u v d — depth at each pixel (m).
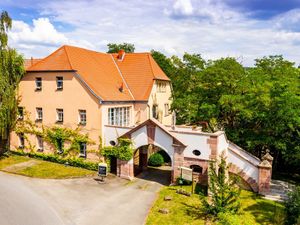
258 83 27.45
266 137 28.17
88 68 32.31
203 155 24.81
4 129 32.16
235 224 18.52
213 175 20.39
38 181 26.50
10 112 32.41
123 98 32.47
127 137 27.70
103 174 26.97
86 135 29.89
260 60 34.69
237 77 30.28
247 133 29.66
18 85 33.56
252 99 27.38
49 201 22.14
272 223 19.48
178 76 39.00
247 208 21.78
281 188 26.36
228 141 27.45
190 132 25.19
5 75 31.41
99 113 28.98
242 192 25.12
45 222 18.84
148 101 34.50
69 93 30.47
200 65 35.84
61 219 19.33
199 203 22.11
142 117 34.62
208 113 29.78
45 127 32.34
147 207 21.53
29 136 33.66
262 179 24.64
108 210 20.89
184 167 24.95
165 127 26.83
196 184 25.31
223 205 19.88
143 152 31.42
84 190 24.67
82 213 20.31
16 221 18.86
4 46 31.11
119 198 23.14
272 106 26.73
